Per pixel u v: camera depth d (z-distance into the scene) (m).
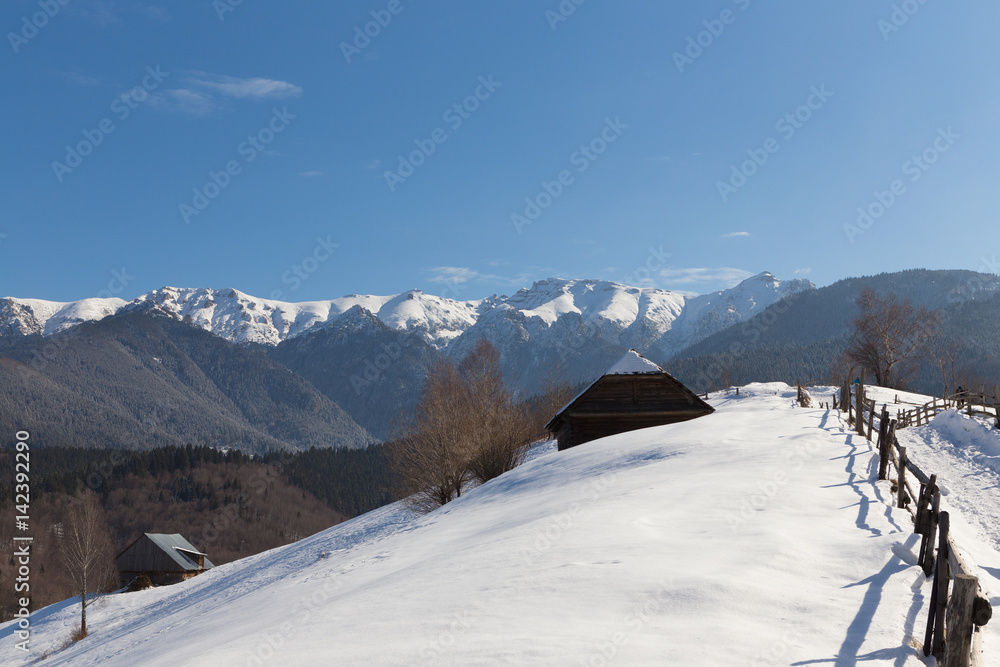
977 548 11.17
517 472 27.69
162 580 75.44
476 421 43.81
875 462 16.00
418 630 7.46
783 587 7.95
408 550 17.39
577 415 40.03
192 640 15.02
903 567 8.63
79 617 52.00
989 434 23.33
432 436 43.41
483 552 11.56
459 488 43.47
